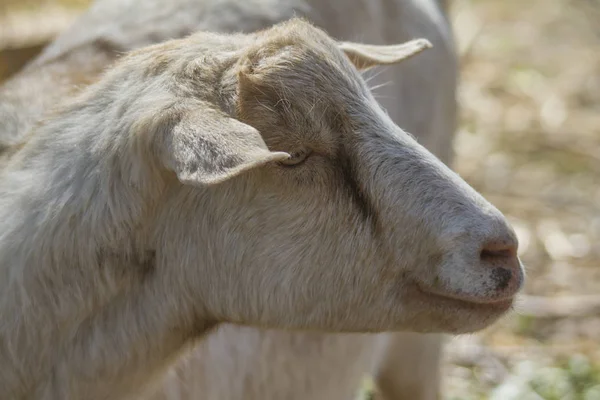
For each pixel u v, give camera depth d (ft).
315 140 14.30
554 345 28.66
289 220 14.29
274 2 19.76
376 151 14.43
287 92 14.25
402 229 14.32
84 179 14.19
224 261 14.39
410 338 22.79
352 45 16.49
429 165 14.51
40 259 14.06
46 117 15.15
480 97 44.39
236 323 14.85
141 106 14.10
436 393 23.95
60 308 14.10
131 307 14.35
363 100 14.75
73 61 18.30
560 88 45.50
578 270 32.12
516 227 34.47
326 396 19.54
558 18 54.03
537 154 39.75
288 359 18.20
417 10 22.57
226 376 16.89
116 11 20.04
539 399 26.30
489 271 14.19
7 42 29.30
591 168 38.86
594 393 26.50
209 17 19.25
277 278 14.38
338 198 14.35
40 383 14.23
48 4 33.17
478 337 28.91
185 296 14.56
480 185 37.32
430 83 22.21
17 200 14.40
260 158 12.14
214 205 14.30
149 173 13.93
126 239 14.20
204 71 14.38
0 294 14.15
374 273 14.51
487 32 51.72
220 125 13.05
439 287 14.38
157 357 14.69
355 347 19.93
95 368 14.21
